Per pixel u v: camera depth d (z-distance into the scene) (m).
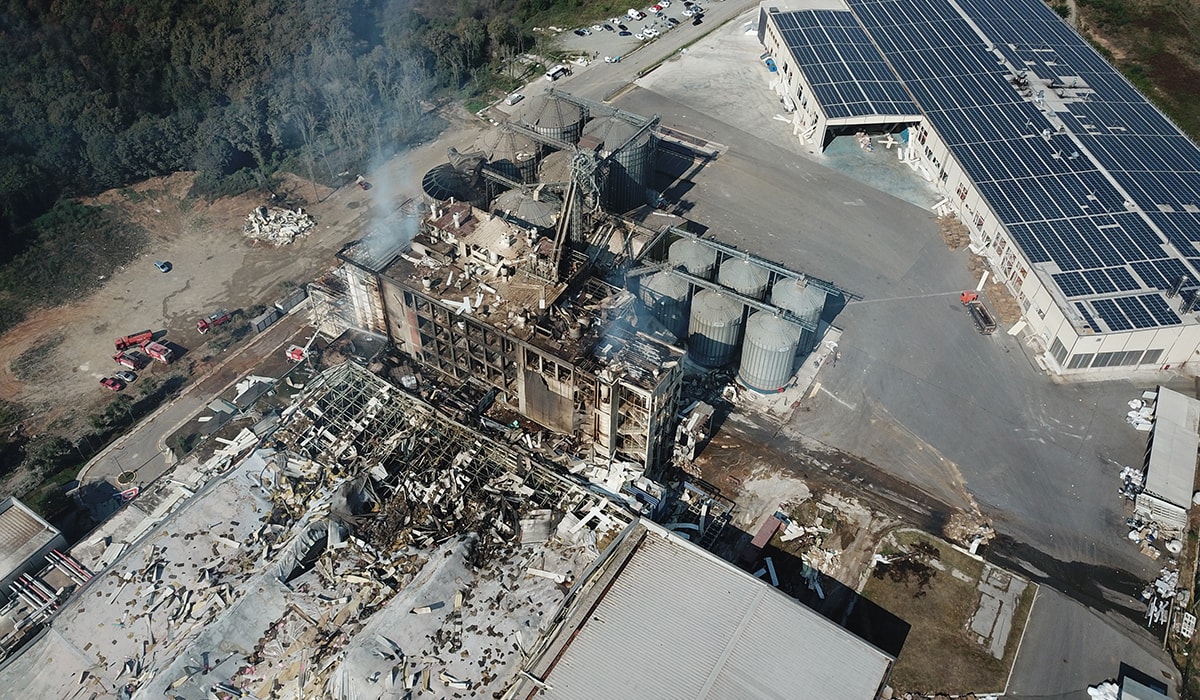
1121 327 70.19
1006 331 77.44
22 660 48.53
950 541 61.12
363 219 91.56
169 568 52.47
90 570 55.56
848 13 115.12
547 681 46.41
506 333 60.53
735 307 70.25
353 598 51.31
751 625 48.94
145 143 93.81
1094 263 76.25
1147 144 91.88
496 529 54.75
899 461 66.50
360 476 56.75
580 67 116.00
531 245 66.25
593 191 72.88
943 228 88.94
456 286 64.31
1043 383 72.69
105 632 49.47
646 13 127.88
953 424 69.31
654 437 61.16
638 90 111.06
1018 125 94.06
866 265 84.25
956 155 89.50
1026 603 57.38
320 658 48.41
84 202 93.31
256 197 94.19
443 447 59.78
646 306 72.88
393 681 46.56
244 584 51.62
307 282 83.69
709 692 45.91
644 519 54.12
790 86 107.44
